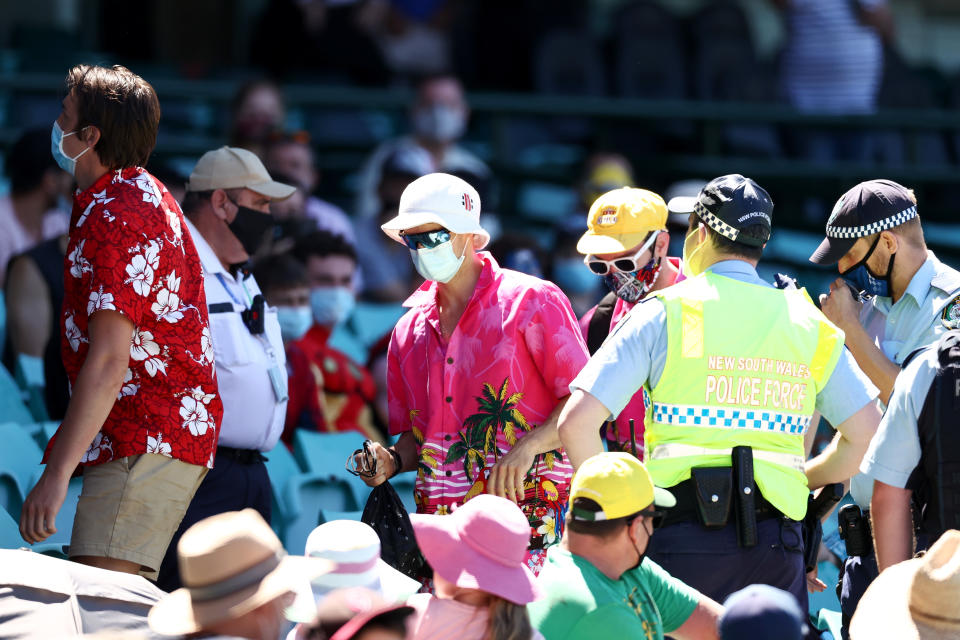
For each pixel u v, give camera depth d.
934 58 60.47
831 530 17.22
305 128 41.75
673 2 57.03
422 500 14.11
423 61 47.97
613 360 12.39
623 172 34.56
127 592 11.47
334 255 23.42
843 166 38.75
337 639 10.05
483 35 47.12
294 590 10.15
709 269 12.86
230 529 9.89
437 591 11.12
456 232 13.56
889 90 44.84
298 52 45.78
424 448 14.00
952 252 34.34
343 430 22.80
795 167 38.97
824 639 13.97
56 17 51.81
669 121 41.78
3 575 11.17
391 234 14.02
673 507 12.30
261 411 15.59
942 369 12.17
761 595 9.93
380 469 14.15
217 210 15.96
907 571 11.07
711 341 12.35
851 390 12.70
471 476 13.81
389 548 13.89
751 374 12.38
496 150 39.47
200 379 13.37
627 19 46.06
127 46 53.91
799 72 44.47
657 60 45.25
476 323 13.84
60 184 25.88
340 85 45.22
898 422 12.45
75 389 12.41
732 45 46.06
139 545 13.04
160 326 12.98
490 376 13.74
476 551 10.88
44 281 22.09
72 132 12.93
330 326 23.69
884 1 46.06
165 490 13.15
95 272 12.56
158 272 12.85
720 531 12.17
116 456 13.08
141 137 13.05
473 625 10.78
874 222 14.26
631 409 15.02
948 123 39.75
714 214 12.88
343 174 41.25
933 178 38.94
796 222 37.81
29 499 12.10
